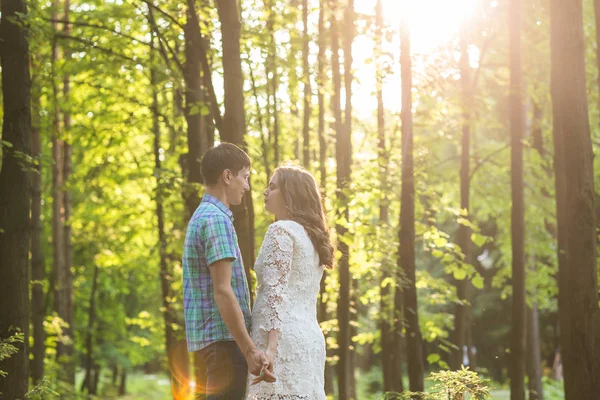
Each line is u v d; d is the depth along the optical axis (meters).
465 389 4.46
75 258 16.11
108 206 12.46
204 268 3.33
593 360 5.50
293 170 3.52
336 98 8.13
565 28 5.65
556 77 5.70
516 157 8.64
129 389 26.22
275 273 3.28
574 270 5.57
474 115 9.89
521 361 8.55
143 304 19.00
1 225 6.16
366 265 8.77
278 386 3.26
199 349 3.33
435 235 7.79
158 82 9.20
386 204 7.83
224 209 3.40
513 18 8.62
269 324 3.24
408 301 7.25
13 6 6.39
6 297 6.09
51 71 9.66
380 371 22.58
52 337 13.52
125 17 9.42
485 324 25.66
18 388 6.05
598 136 13.12
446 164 12.40
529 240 12.78
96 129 10.60
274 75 8.88
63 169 13.10
